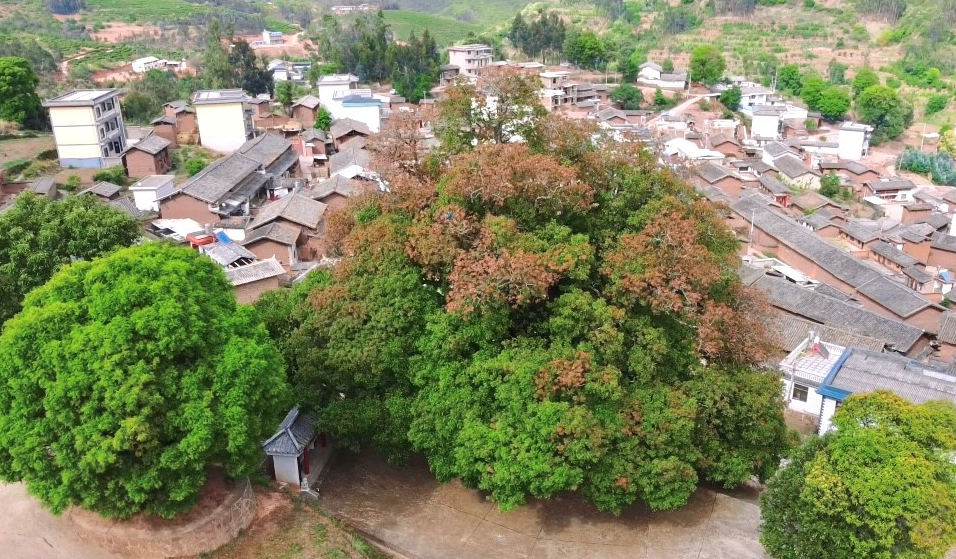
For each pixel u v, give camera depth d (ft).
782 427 89.45
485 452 77.20
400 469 95.25
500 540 83.25
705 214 94.02
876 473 67.77
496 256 82.94
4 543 71.00
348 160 228.84
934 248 205.46
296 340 89.35
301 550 73.61
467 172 87.30
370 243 90.48
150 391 64.95
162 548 70.08
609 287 84.79
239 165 207.31
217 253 152.76
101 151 219.00
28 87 244.01
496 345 85.61
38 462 63.82
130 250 75.77
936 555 65.77
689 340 87.30
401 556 79.77
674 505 80.02
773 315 106.52
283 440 85.51
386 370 86.43
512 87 101.40
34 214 100.53
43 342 65.82
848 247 211.82
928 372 117.70
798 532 72.33
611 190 94.32
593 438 76.48
